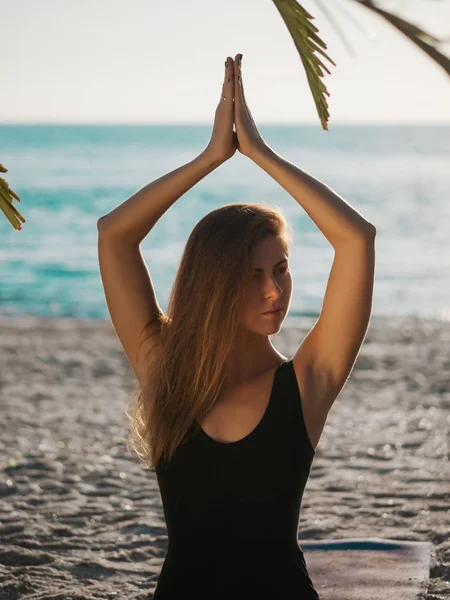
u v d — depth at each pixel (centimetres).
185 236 3241
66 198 4744
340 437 757
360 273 203
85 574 428
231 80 223
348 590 369
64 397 964
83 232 3384
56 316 1766
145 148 11562
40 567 436
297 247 2878
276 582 201
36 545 472
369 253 203
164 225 3575
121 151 10706
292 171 211
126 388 1019
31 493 584
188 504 208
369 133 16562
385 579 379
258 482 202
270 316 211
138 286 236
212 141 224
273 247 212
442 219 3769
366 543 421
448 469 636
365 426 805
